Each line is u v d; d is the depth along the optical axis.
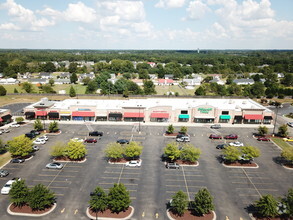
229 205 42.94
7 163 57.06
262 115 88.00
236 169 55.78
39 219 39.00
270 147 69.25
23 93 139.00
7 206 42.03
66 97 136.88
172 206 41.38
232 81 190.00
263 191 47.44
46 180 49.91
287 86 176.00
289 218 39.69
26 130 80.12
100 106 91.62
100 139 72.62
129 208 41.59
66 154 57.41
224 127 85.44
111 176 51.75
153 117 88.12
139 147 57.44
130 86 147.12
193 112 88.62
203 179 51.19
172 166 55.19
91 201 39.16
